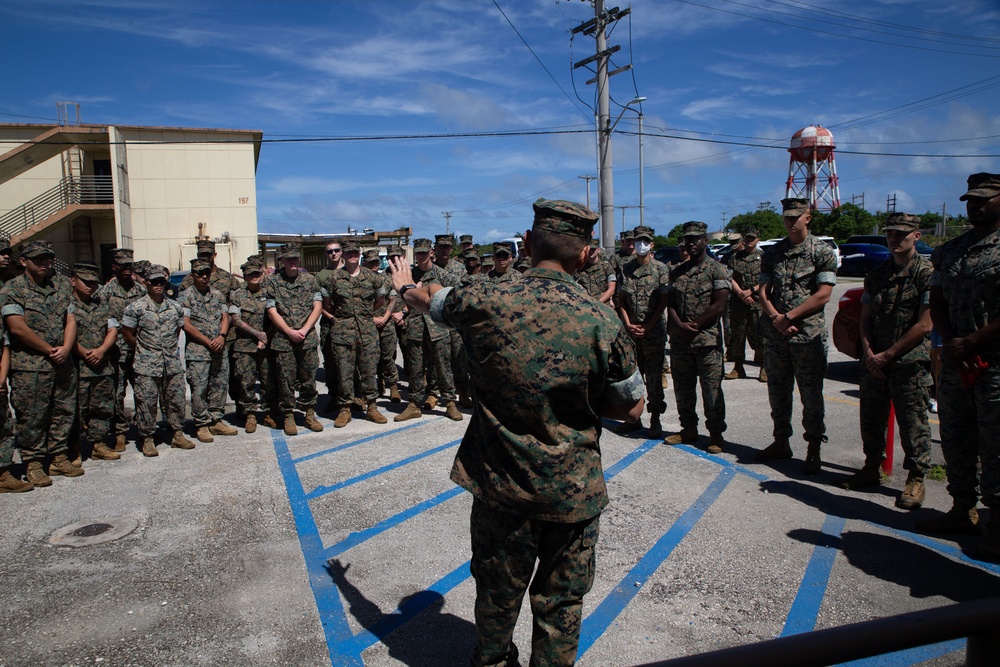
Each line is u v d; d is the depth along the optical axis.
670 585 3.40
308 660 2.81
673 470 5.16
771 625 3.02
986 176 3.54
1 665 2.78
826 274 4.80
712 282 5.38
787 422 5.26
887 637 0.97
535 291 2.06
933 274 3.93
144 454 5.73
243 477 5.12
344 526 4.18
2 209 22.66
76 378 5.30
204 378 6.13
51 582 3.49
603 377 2.08
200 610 3.21
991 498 3.56
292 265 6.32
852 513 4.28
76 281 5.37
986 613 1.01
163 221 24.16
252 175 24.72
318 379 9.24
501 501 2.07
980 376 3.54
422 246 7.20
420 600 3.29
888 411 4.62
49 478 4.99
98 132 22.33
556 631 2.13
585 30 19.20
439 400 7.70
